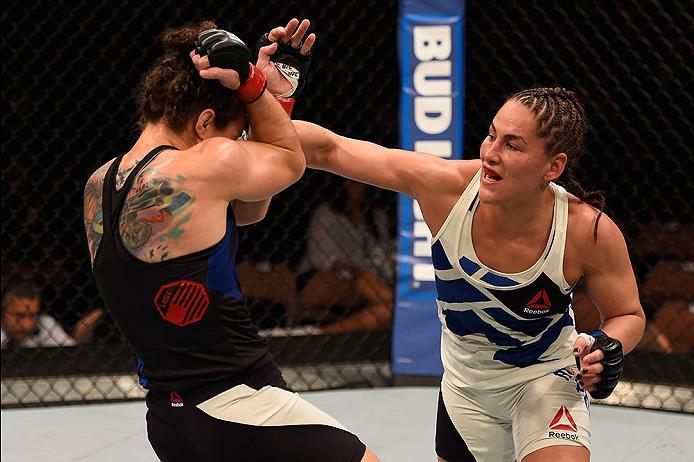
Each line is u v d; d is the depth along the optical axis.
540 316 3.20
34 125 7.22
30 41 7.11
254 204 2.88
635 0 6.20
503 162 2.91
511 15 7.04
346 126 7.41
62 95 7.21
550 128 2.89
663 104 7.14
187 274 2.57
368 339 6.63
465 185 3.14
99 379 6.16
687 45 6.70
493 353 3.32
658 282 6.63
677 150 7.21
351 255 7.02
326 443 2.71
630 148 7.28
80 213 6.91
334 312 7.04
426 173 3.16
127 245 2.59
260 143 2.72
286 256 7.02
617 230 3.13
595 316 6.44
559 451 3.13
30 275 6.58
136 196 2.59
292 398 2.74
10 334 6.42
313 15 7.23
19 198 7.21
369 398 5.99
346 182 7.10
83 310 7.23
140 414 5.73
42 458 5.00
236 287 2.67
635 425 5.51
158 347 2.65
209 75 2.58
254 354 2.70
